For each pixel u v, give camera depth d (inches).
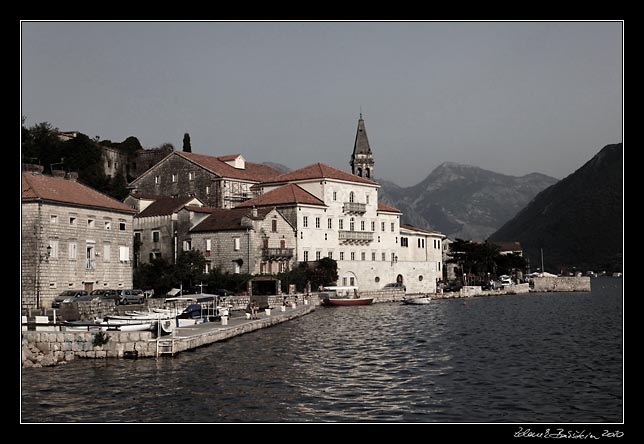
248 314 3159.5
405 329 3065.9
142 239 4709.6
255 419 1402.6
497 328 3152.1
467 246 7347.4
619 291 7332.7
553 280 7263.8
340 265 4923.7
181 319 2780.5
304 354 2222.0
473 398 1592.0
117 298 3006.9
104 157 5831.7
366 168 6776.6
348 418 1417.3
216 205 5408.5
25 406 1492.4
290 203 4832.7
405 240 6092.5
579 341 2637.8
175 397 1581.0
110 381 1736.0
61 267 2982.3
